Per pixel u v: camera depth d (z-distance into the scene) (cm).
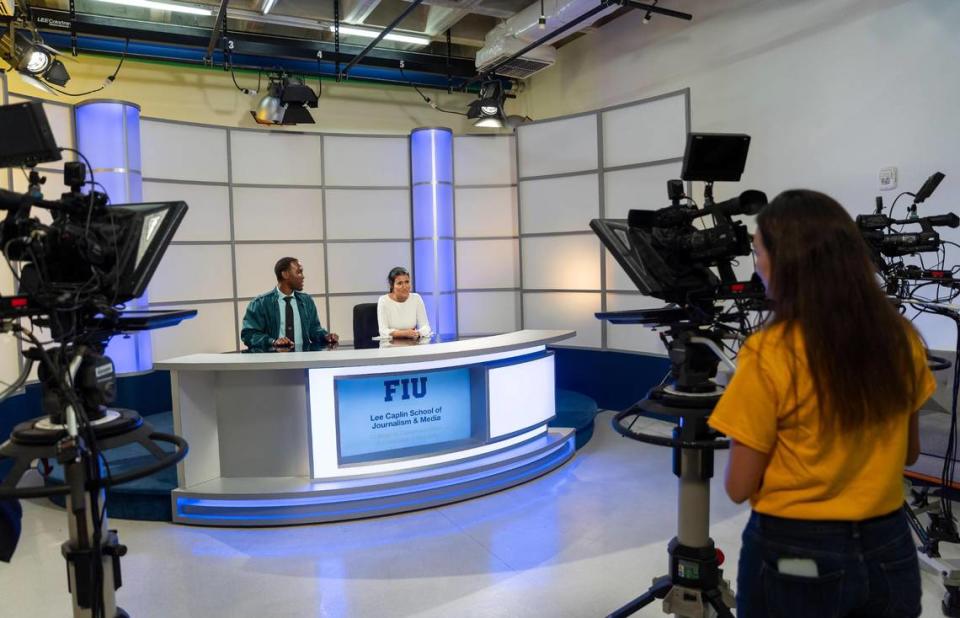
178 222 172
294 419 352
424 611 250
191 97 645
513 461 386
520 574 279
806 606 115
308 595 264
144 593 268
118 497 346
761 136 520
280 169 595
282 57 626
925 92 415
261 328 452
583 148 563
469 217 628
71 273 158
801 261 115
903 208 431
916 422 128
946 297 404
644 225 186
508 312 633
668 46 597
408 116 755
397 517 345
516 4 573
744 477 120
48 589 274
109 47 564
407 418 364
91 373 154
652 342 536
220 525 334
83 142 488
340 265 621
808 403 113
